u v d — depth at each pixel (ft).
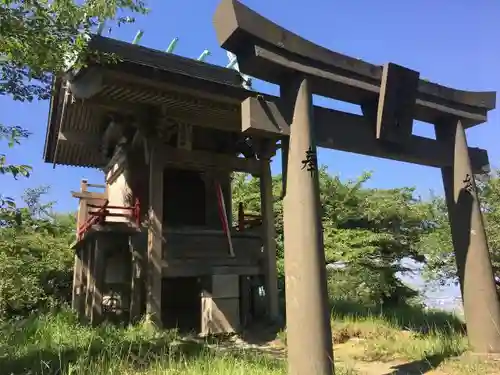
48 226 17.16
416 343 23.86
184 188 44.57
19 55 19.45
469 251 19.81
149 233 35.47
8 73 21.38
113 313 38.83
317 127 17.61
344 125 18.39
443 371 17.81
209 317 35.29
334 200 59.88
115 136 44.39
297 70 16.16
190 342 30.09
